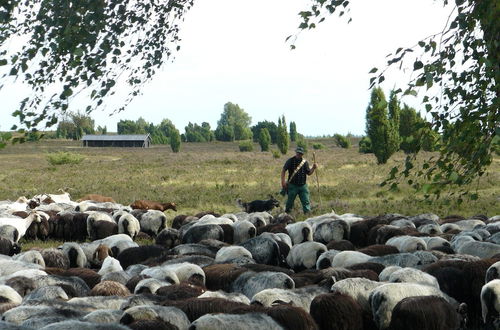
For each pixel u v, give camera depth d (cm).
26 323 775
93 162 7481
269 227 1786
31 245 1931
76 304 890
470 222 1761
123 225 1992
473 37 771
